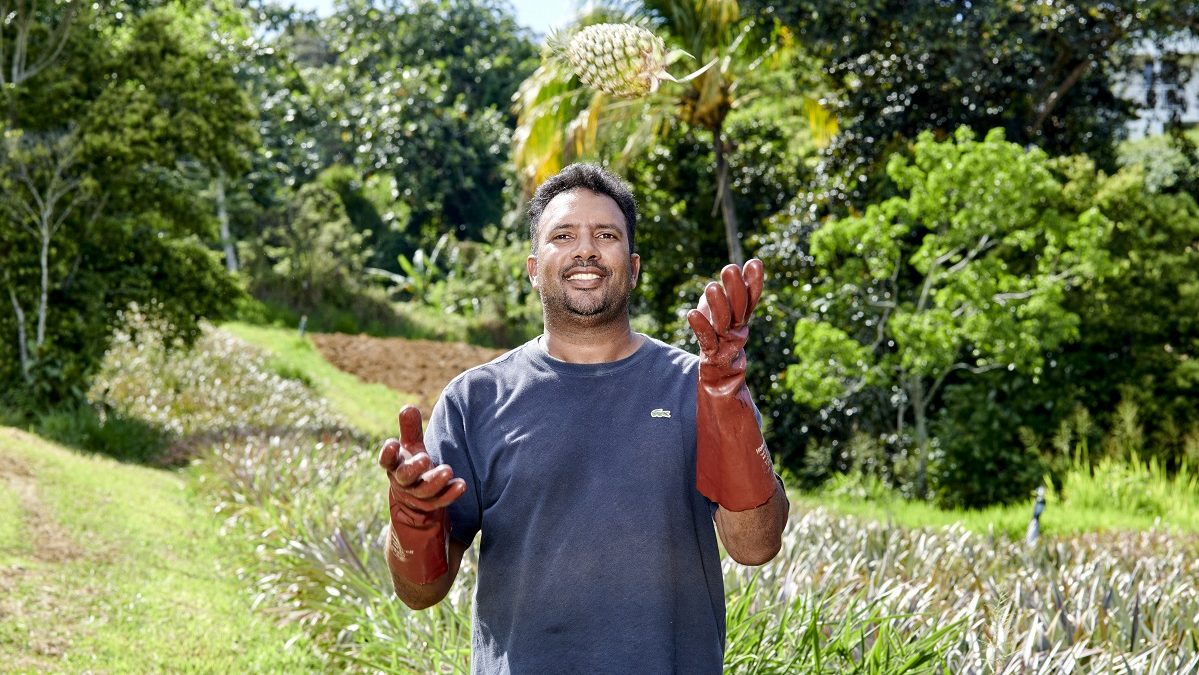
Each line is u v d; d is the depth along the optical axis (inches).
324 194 1343.5
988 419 612.4
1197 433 585.0
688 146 793.6
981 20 663.8
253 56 816.3
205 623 258.2
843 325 641.6
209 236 624.1
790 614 177.2
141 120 554.9
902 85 714.2
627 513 88.9
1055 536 367.6
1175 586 246.1
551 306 94.4
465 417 94.8
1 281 558.6
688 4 655.8
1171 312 616.4
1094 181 650.2
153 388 656.4
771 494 84.9
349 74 1540.4
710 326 80.9
